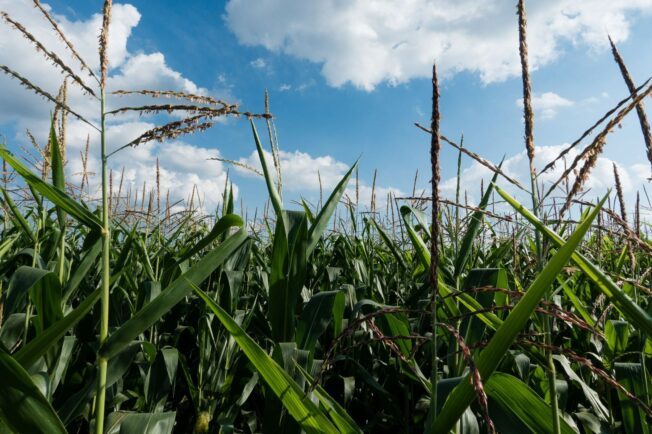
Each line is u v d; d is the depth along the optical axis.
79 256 3.48
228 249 1.74
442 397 1.59
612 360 2.28
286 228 2.48
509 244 3.07
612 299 1.18
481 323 2.18
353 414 3.19
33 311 2.48
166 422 1.88
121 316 3.17
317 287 4.20
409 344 2.41
